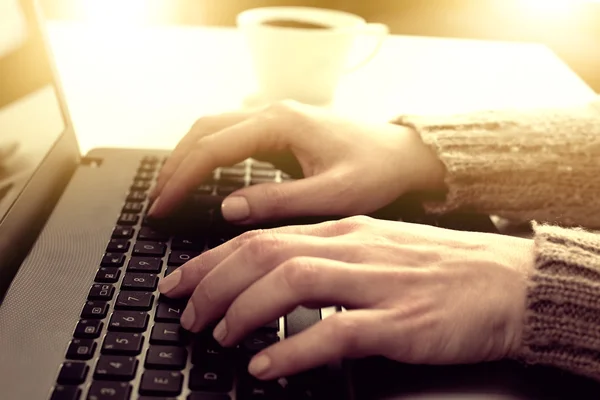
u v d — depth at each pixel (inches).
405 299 13.2
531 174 19.9
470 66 35.7
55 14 43.2
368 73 33.3
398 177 19.1
